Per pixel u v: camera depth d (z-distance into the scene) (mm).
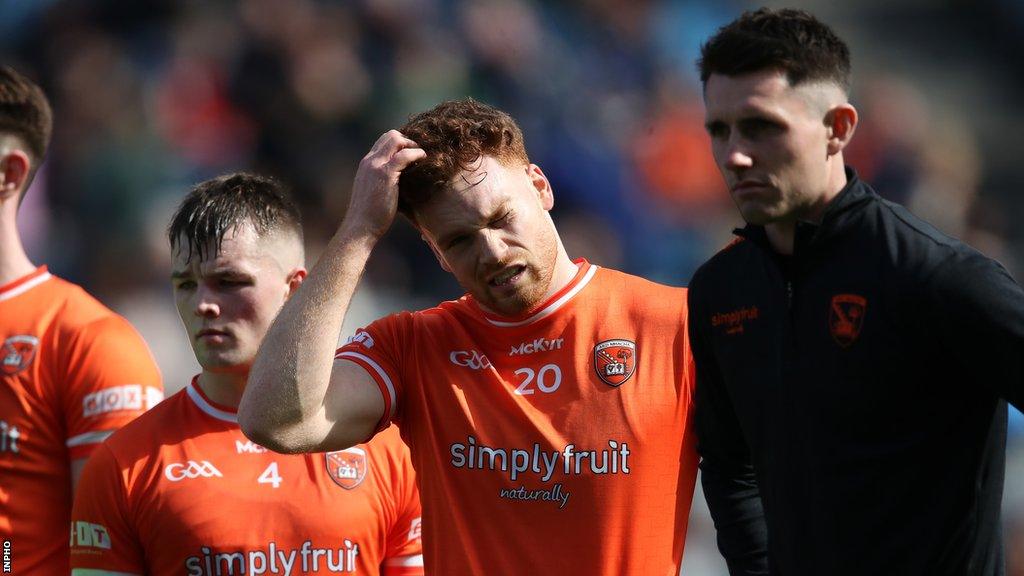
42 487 15938
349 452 14492
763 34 11945
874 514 11711
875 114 46281
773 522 12453
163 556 13969
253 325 14250
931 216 43656
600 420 12891
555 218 41812
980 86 55125
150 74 44906
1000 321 11133
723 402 13266
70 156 42500
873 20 58344
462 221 12391
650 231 43750
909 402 11648
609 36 49188
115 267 37312
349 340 13836
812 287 12094
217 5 47250
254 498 14102
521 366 13203
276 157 42281
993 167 50969
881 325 11656
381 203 12742
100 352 15977
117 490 14078
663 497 12961
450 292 37031
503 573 12734
